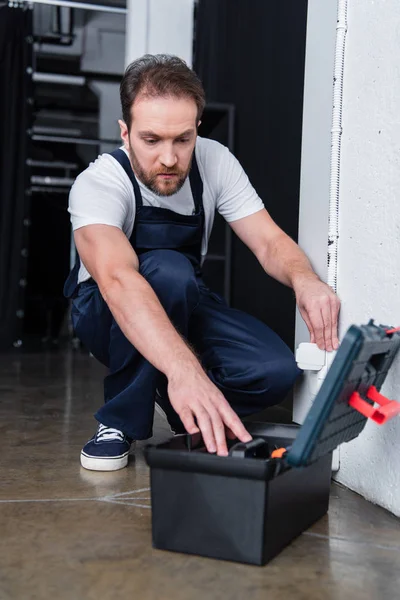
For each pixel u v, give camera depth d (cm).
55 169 690
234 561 112
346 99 161
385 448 142
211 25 410
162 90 141
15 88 550
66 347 576
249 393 172
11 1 546
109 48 662
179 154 146
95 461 168
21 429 220
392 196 140
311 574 108
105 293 143
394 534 128
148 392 162
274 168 307
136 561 112
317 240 175
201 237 185
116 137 702
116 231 155
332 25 167
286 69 292
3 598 97
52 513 135
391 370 138
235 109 372
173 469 114
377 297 146
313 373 172
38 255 673
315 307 160
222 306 185
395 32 141
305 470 126
